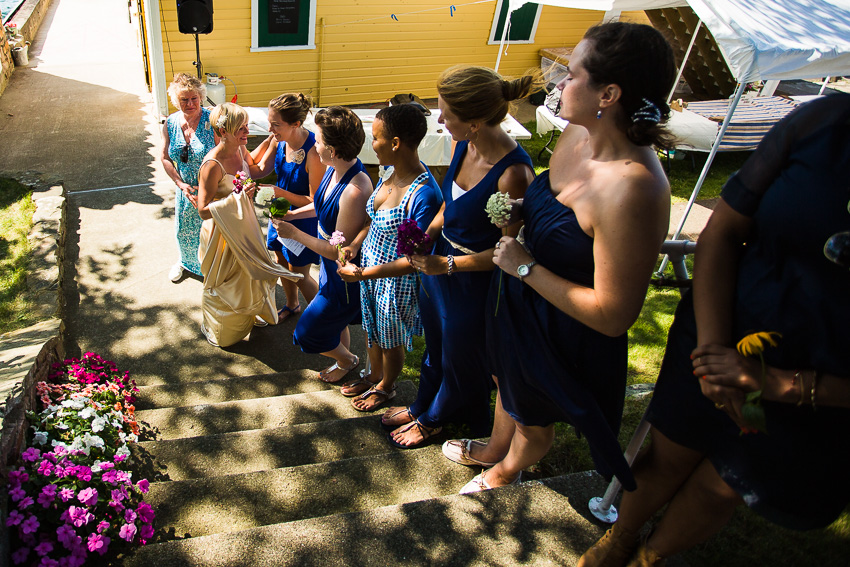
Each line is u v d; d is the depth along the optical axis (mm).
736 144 8523
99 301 4930
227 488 2555
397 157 2596
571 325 1779
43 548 1938
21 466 2174
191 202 4809
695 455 1712
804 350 1321
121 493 2227
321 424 3146
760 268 1396
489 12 10961
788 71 5039
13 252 5176
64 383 3162
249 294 4137
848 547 2229
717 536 2260
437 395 2861
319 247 3082
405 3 10227
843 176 1217
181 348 4449
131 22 14992
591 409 1796
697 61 12102
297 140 3764
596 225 1563
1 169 6965
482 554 2076
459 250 2424
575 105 1550
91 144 7898
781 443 1423
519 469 2359
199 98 4469
